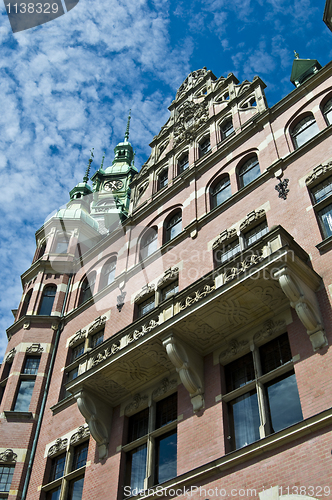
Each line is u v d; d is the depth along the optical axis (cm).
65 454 1759
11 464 1862
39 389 2094
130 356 1499
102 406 1634
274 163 1728
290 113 1898
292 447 1055
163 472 1358
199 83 2709
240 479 1095
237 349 1384
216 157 2083
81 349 2131
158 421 1483
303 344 1223
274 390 1238
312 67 2408
